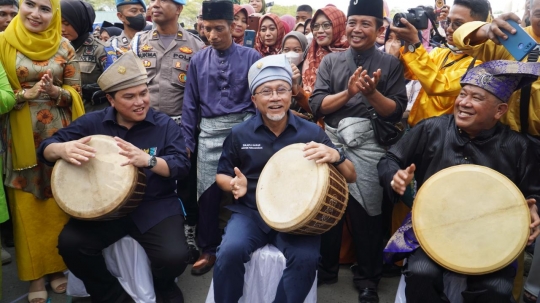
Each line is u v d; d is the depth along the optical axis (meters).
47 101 2.71
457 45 2.42
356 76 2.54
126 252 2.59
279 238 2.40
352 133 2.68
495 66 2.09
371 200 2.72
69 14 3.10
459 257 2.02
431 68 2.61
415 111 2.92
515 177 2.22
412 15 2.58
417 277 2.12
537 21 2.46
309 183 2.21
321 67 2.92
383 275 3.07
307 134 2.53
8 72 2.60
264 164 2.53
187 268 3.16
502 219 2.03
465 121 2.16
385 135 2.72
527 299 2.75
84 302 2.77
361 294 2.77
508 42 2.14
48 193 2.75
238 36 4.47
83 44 3.26
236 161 2.59
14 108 2.60
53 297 2.82
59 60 2.72
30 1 2.57
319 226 2.23
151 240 2.55
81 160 2.38
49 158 2.49
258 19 4.79
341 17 3.54
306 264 2.26
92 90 3.28
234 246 2.29
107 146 2.44
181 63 3.24
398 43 3.20
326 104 2.74
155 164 2.43
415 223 2.12
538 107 2.40
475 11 2.67
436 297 2.12
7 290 2.90
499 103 2.11
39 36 2.64
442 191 2.12
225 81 3.03
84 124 2.63
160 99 3.20
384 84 2.73
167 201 2.66
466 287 2.18
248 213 2.49
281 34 4.40
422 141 2.37
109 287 2.65
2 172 2.67
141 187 2.44
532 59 2.30
